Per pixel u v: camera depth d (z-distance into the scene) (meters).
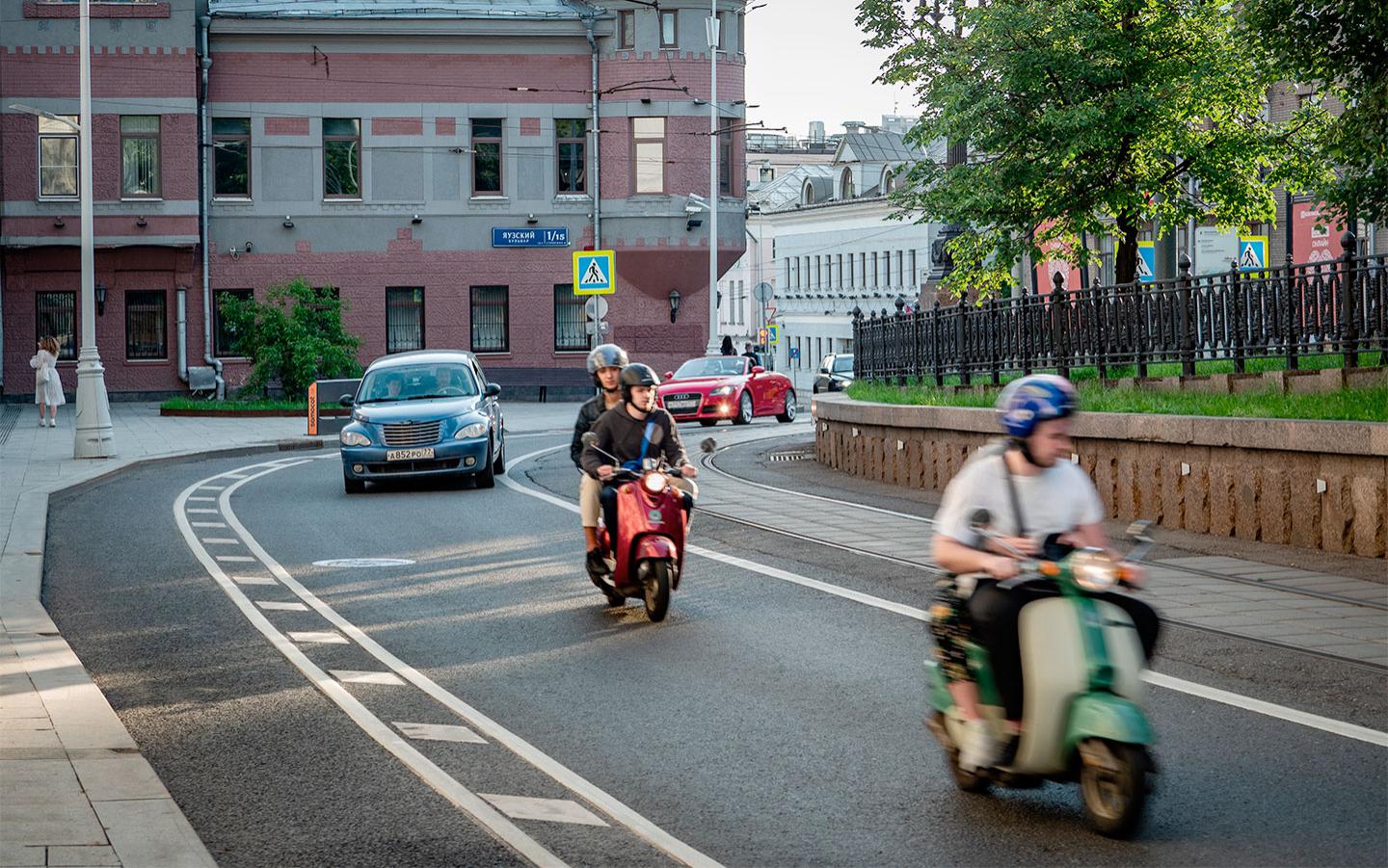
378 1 54.41
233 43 52.03
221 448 31.67
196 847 6.27
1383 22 17.38
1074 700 6.41
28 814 6.72
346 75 52.59
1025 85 28.28
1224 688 9.06
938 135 29.84
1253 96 29.03
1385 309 17.03
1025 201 29.62
